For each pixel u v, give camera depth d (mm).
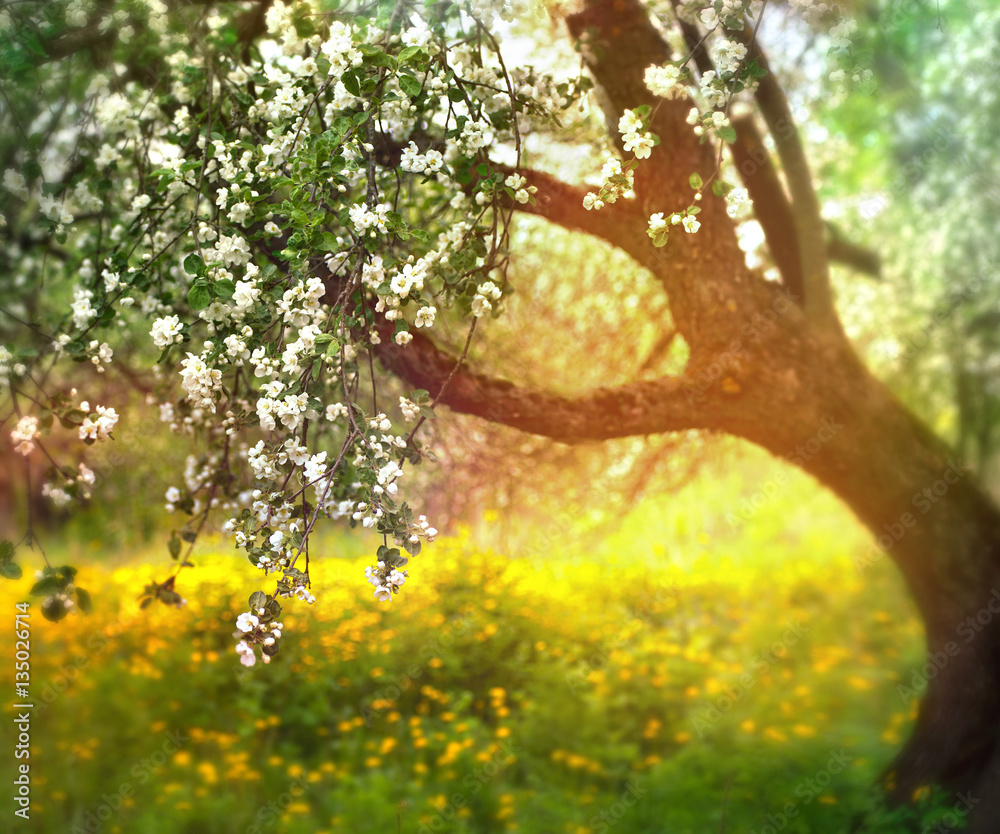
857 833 3359
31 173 2514
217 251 2057
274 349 2080
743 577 6723
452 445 4492
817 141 5875
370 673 4410
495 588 5129
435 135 2592
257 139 2500
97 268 2865
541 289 4426
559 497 5113
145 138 2785
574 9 3072
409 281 1941
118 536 6207
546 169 3494
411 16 2119
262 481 1952
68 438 4555
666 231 2152
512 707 4504
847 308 6293
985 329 6117
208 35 2730
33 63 2582
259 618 1824
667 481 5223
